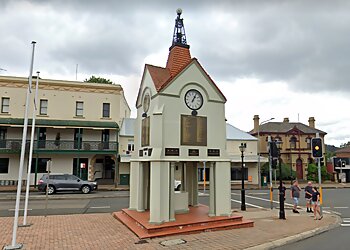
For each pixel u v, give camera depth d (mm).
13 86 29031
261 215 13984
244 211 15297
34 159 29141
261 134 42969
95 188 24703
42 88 29688
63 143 29125
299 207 17203
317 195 13586
